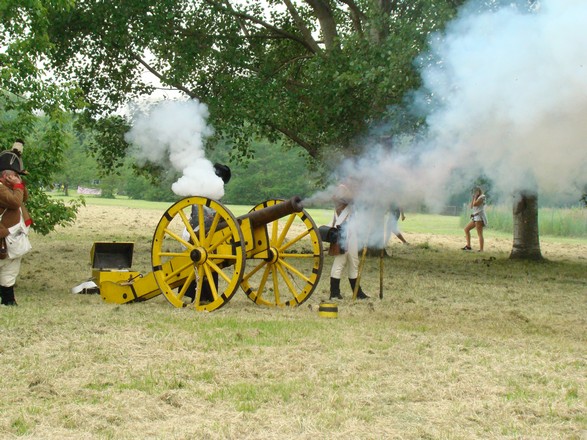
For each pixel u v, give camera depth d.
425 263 17.34
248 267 14.22
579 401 5.67
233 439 4.71
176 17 16.78
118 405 5.29
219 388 5.78
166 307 9.30
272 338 7.50
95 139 19.12
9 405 5.25
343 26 20.55
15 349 6.79
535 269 16.80
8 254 8.97
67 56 16.56
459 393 5.82
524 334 8.41
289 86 17.70
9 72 10.16
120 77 17.52
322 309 9.04
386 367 6.53
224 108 16.31
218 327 8.00
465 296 11.83
